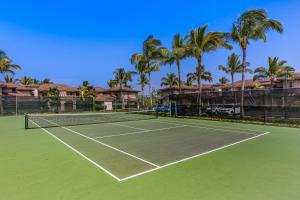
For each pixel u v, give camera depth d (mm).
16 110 22984
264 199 3199
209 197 3275
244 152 5977
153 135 9000
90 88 40812
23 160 5281
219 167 4691
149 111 22812
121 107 30906
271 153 5832
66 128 11414
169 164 4965
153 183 3842
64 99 27281
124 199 3232
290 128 10781
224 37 16719
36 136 8836
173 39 20750
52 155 5754
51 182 3910
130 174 4312
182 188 3617
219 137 8453
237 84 42531
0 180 4008
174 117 18125
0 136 8852
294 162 4992
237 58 33469
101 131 10211
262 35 14680
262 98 14062
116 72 45281
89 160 5293
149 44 22391
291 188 3570
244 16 14719
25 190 3576
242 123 13219
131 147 6742
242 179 3984
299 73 33906
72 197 3314
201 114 17375
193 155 5738
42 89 38312
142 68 24188
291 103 12805
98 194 3414
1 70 25281
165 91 45469
